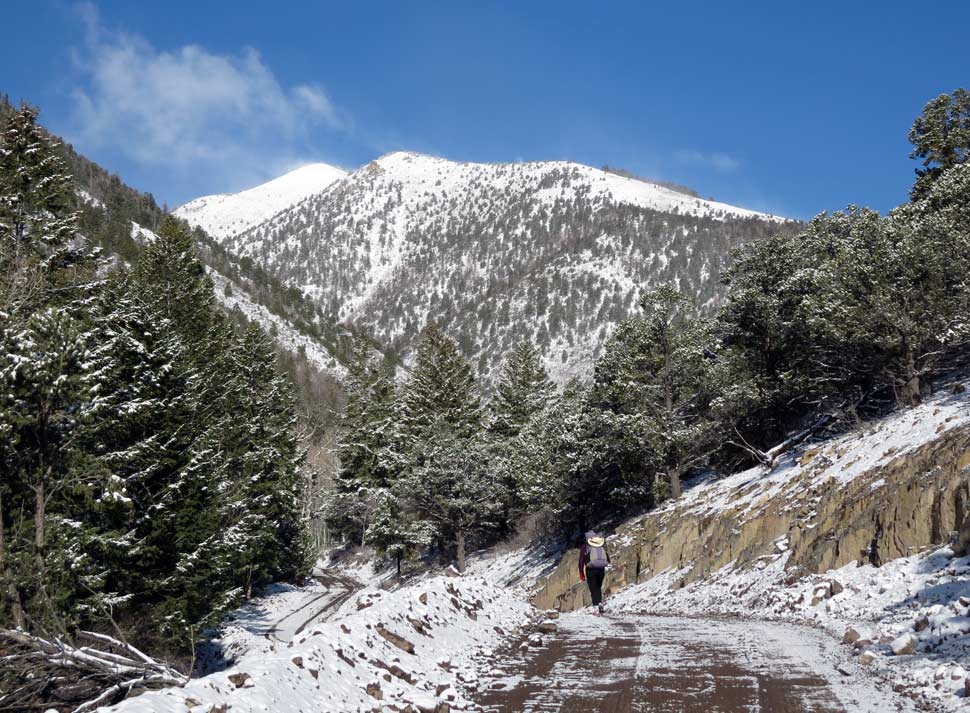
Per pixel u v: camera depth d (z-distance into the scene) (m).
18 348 20.42
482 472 54.06
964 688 6.79
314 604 48.44
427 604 11.11
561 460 45.50
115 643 9.97
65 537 21.22
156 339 27.34
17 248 25.62
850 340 32.75
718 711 6.54
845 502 21.42
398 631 9.32
